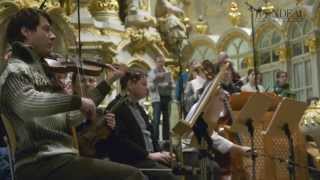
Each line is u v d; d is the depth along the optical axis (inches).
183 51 845.8
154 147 364.8
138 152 323.9
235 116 336.2
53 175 191.8
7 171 294.8
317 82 779.4
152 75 743.7
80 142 250.7
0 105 192.9
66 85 258.4
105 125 256.4
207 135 282.2
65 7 741.9
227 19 971.3
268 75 862.5
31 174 192.2
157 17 874.8
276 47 847.1
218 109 290.4
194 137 297.1
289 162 326.3
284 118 328.2
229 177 343.9
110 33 772.6
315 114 335.0
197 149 303.4
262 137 346.6
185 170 314.3
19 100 185.6
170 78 671.1
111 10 797.9
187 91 552.7
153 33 820.6
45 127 196.1
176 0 943.0
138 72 350.0
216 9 994.7
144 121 356.2
